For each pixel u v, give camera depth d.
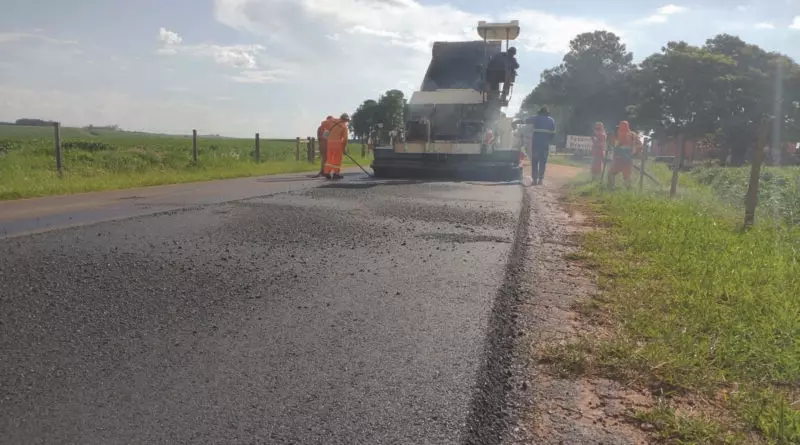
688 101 54.00
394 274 4.72
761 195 9.94
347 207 8.58
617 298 4.15
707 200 10.37
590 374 2.89
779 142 49.06
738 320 3.65
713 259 5.28
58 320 3.40
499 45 16.62
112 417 2.31
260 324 3.44
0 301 3.69
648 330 3.44
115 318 3.47
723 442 2.31
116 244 5.55
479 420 2.38
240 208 8.21
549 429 2.35
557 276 4.82
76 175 13.08
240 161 20.11
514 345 3.20
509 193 11.62
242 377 2.71
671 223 7.25
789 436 2.32
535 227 7.36
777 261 5.25
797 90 49.09
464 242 6.19
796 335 3.40
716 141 51.69
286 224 6.90
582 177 17.14
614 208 9.16
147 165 16.16
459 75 16.64
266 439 2.18
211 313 3.62
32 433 2.18
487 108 16.02
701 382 2.82
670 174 18.77
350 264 5.03
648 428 2.40
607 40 88.12
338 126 14.48
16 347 2.99
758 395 2.71
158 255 5.12
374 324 3.49
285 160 23.75
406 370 2.83
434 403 2.50
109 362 2.84
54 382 2.61
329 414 2.38
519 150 14.98
